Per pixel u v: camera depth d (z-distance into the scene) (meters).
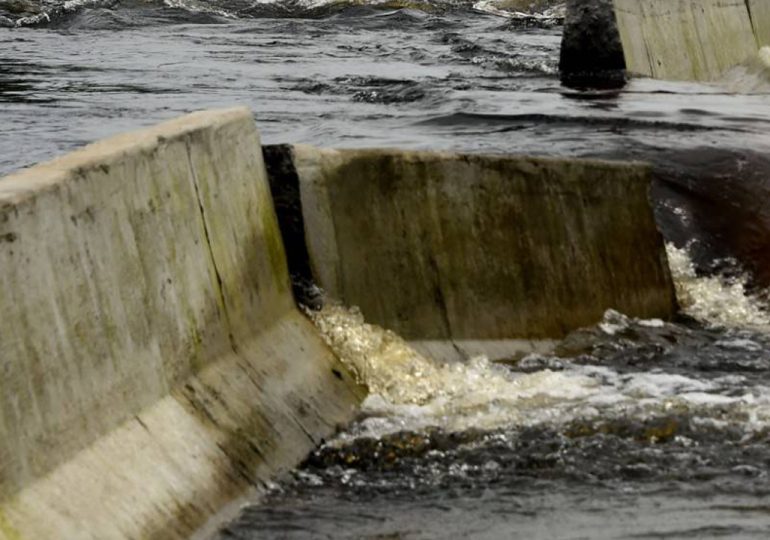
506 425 15.41
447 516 12.87
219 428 13.45
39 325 11.25
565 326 19.47
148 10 81.62
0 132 33.88
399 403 16.09
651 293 21.12
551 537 12.27
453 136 32.94
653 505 13.16
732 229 24.97
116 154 12.72
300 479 13.89
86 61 53.69
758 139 31.34
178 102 41.22
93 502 11.37
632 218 20.95
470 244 18.39
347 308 16.78
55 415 11.37
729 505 13.16
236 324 14.73
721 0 48.59
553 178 19.64
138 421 12.50
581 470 14.20
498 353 18.27
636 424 15.40
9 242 10.98
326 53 61.31
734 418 15.75
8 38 64.69
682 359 19.02
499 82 45.09
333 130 34.50
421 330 17.50
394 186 17.55
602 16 44.22
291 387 14.99
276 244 16.14
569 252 19.78
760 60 43.84
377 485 13.78
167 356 13.18
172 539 11.88
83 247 11.98
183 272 13.69
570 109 36.53
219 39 69.06
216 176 14.76
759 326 21.50
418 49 63.56
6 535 10.41
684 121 34.69
